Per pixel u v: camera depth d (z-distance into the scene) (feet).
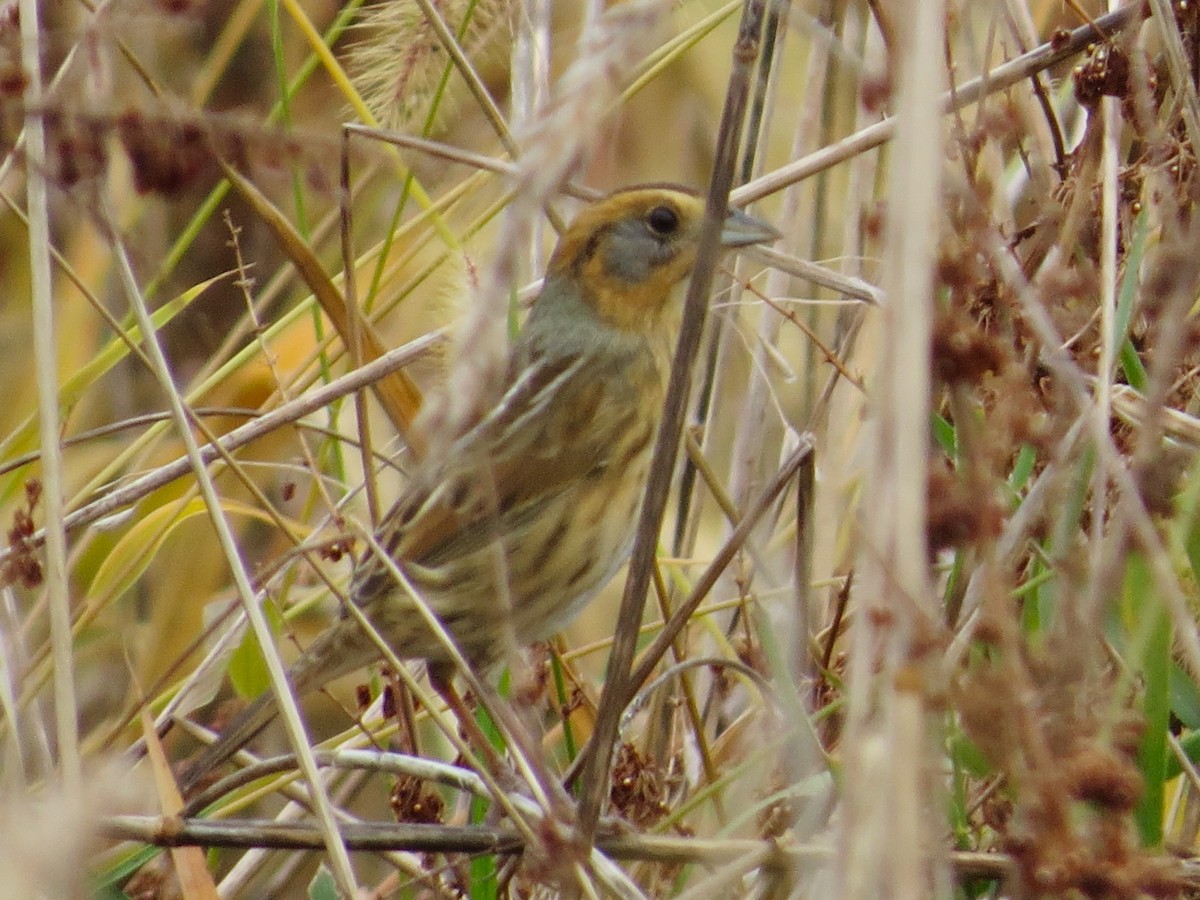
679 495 32.53
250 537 38.24
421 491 28.27
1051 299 23.90
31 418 32.19
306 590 36.60
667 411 22.11
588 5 29.37
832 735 28.25
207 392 32.42
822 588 31.83
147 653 33.83
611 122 34.19
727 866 23.34
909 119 16.29
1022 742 17.43
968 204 19.90
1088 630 19.53
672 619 25.86
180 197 17.11
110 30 17.58
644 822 28.55
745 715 30.14
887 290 16.16
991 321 24.39
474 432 24.70
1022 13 30.07
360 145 22.81
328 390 28.58
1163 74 28.55
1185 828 25.76
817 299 35.14
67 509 31.01
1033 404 23.07
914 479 15.88
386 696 30.12
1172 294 21.93
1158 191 26.68
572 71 13.50
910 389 15.96
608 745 22.68
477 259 30.58
